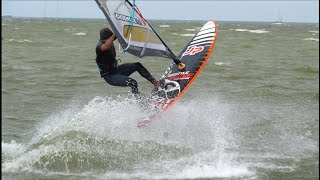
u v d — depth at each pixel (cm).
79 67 9212
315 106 5975
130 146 4041
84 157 3800
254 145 4309
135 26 3700
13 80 7300
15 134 4391
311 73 9062
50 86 6925
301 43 19338
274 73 8938
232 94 6631
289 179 3466
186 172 3566
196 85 7300
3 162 3688
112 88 6875
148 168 3641
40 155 3822
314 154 4078
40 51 12738
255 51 14300
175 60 3959
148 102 3881
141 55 3709
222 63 10519
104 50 3619
